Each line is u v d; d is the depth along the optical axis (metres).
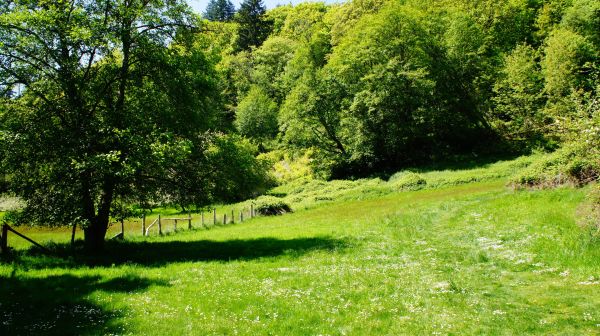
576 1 64.75
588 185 24.69
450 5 79.38
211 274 17.64
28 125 21.39
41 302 13.70
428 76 69.94
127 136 21.56
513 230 20.97
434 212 31.00
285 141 80.88
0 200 29.36
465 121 69.62
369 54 72.12
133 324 11.52
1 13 22.12
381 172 68.94
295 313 12.41
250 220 45.00
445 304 12.55
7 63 21.92
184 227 40.47
